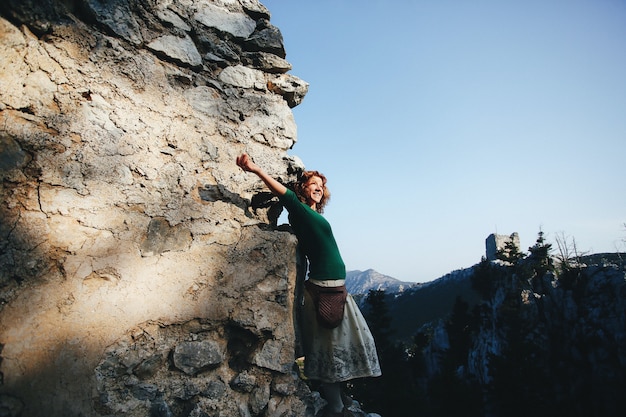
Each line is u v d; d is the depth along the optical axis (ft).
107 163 6.08
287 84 8.76
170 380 5.94
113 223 5.94
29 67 5.57
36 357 4.95
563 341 72.59
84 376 5.21
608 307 67.77
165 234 6.40
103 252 5.75
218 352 6.43
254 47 8.47
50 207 5.47
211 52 7.80
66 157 5.72
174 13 7.34
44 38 5.83
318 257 7.24
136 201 6.23
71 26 6.05
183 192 6.79
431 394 57.31
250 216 7.64
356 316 7.36
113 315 5.61
